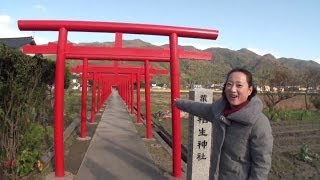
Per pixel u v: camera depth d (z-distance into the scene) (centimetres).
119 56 896
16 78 742
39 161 752
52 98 1437
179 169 808
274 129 1866
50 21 755
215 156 343
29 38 2333
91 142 1223
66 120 1692
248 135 319
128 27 762
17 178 683
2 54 743
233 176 330
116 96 4775
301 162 1145
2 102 711
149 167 889
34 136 816
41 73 903
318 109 2959
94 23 760
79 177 791
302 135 1680
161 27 772
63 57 768
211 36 780
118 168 875
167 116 2412
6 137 684
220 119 333
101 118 2005
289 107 3128
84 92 1309
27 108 757
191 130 661
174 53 777
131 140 1277
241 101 327
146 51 916
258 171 314
